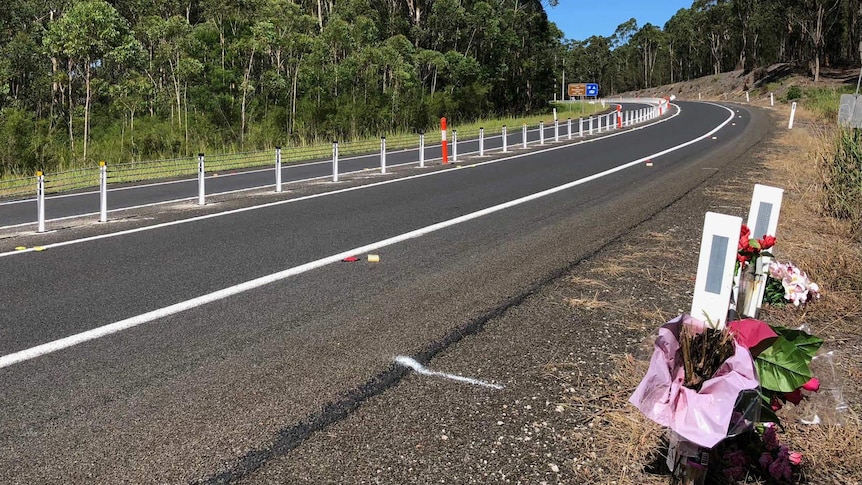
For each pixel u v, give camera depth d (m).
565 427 3.43
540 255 7.32
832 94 45.88
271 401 3.73
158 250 7.86
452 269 6.73
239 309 5.45
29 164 23.12
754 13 88.19
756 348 2.86
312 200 12.03
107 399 3.77
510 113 62.09
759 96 74.19
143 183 17.66
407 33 59.97
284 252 7.63
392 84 46.44
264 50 35.12
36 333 4.91
